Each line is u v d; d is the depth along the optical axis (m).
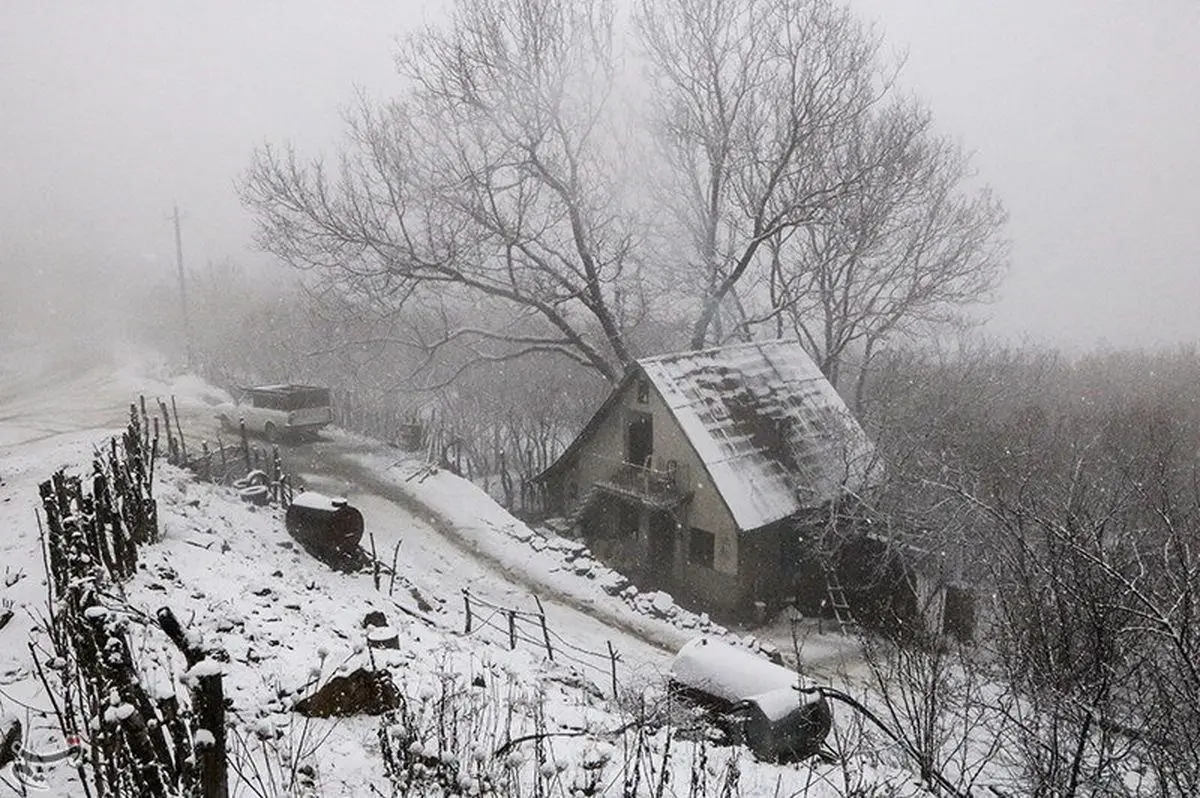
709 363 26.72
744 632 23.19
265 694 8.01
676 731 9.21
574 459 28.94
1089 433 28.80
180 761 4.68
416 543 23.55
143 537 13.09
